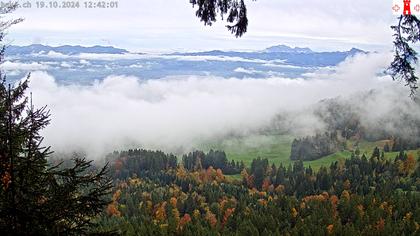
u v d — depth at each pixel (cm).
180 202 12850
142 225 8650
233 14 962
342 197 12525
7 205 846
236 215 10956
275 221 10075
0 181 868
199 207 12838
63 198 885
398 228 8581
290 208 11000
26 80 958
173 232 9106
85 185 936
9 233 841
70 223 910
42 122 940
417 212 9806
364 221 9275
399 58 955
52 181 908
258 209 11794
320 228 8762
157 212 11919
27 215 848
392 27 954
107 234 947
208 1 958
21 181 884
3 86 927
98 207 920
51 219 871
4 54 1035
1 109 884
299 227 9188
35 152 918
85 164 948
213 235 8769
